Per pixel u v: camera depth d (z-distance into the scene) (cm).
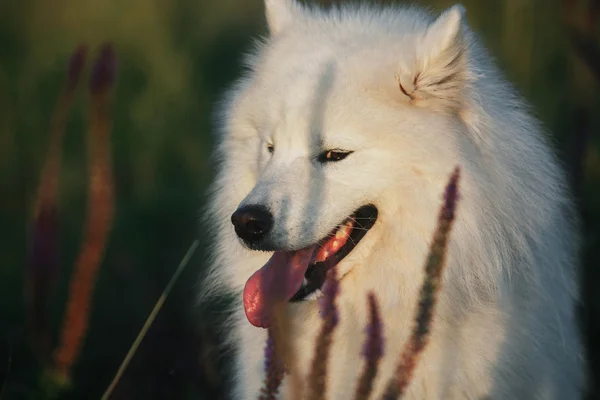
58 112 328
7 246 1022
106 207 307
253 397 591
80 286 325
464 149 544
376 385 548
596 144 1013
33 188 1124
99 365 830
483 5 1243
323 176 557
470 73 555
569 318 616
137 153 1187
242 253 620
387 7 672
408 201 548
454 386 544
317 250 576
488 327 554
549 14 1186
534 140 593
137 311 888
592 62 915
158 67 1375
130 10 1554
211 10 1645
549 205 586
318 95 555
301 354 576
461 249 540
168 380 795
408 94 553
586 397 689
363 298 574
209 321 797
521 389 558
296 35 623
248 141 619
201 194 1073
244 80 658
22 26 1619
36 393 625
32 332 406
